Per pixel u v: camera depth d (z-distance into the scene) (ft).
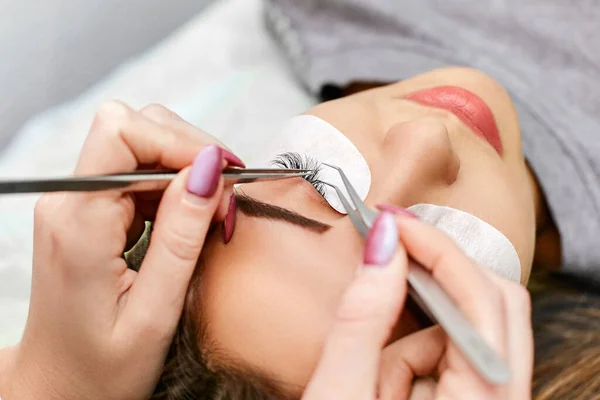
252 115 3.59
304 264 1.75
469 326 1.27
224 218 1.83
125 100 3.83
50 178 1.30
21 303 3.04
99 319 1.67
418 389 1.57
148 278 1.69
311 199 1.93
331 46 3.41
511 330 1.40
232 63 3.92
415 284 1.36
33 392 1.81
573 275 2.73
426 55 3.16
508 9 3.21
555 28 3.11
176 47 4.07
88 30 4.36
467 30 3.26
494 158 2.19
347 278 1.72
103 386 1.76
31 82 4.25
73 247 1.61
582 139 2.80
